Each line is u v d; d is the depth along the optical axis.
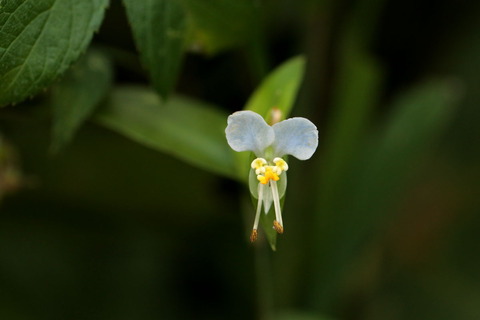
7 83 0.36
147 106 0.41
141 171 0.47
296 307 0.47
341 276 0.47
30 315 0.47
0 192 0.42
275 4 0.47
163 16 0.39
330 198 0.47
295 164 0.46
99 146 0.46
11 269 0.48
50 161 0.46
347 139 0.46
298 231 0.46
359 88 0.46
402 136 0.47
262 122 0.36
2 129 0.45
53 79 0.36
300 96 0.47
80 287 0.48
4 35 0.36
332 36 0.47
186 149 0.40
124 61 0.43
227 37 0.40
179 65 0.39
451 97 0.47
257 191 0.37
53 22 0.36
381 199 0.47
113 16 0.44
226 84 0.47
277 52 0.48
